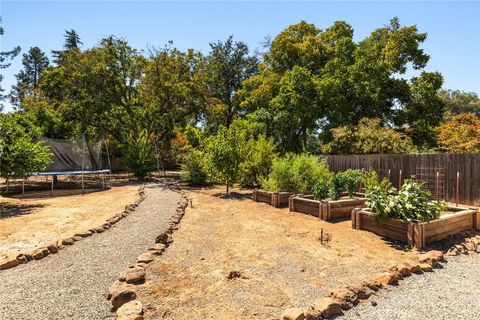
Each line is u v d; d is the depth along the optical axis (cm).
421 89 1770
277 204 898
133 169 1945
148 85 2138
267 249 493
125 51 2156
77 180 2039
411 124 1833
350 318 284
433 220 543
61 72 1953
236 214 786
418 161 960
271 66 2325
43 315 288
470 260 459
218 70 2922
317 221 699
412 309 304
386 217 555
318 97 1812
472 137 1397
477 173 820
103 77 1981
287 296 327
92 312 294
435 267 425
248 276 381
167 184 1603
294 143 2216
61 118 1947
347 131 1495
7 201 1061
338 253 475
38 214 806
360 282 348
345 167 1203
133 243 523
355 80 1695
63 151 1445
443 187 895
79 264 425
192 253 471
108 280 370
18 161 991
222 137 1184
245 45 3064
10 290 343
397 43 1823
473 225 623
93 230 594
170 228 611
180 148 2397
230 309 298
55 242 527
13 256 449
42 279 373
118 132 2202
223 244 520
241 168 1218
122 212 777
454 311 301
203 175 1526
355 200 756
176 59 2147
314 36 2161
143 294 329
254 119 2022
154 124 2194
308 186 994
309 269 408
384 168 1059
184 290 340
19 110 2739
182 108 2183
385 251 491
